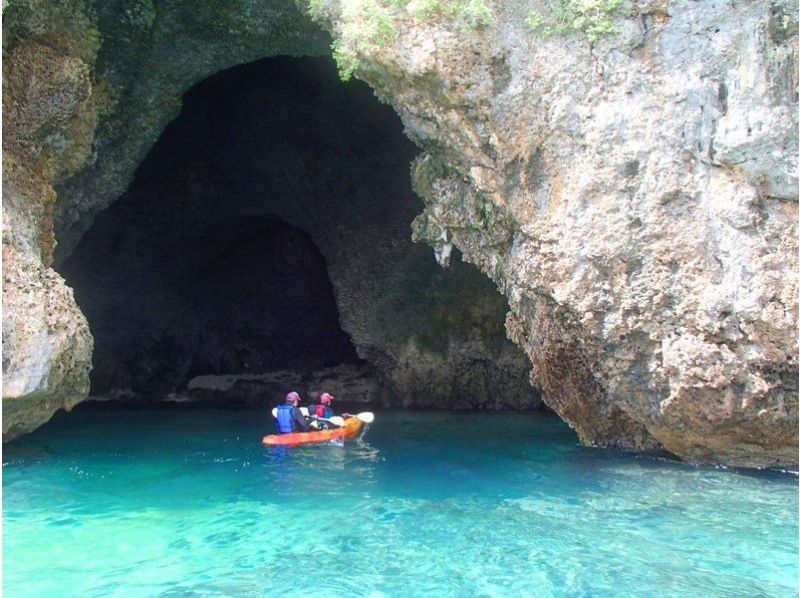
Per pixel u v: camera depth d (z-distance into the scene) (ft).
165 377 54.24
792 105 22.24
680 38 23.75
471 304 46.85
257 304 57.06
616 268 24.00
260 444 32.40
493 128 26.66
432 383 48.49
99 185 34.58
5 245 24.02
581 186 24.54
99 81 31.71
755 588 14.76
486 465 26.78
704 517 19.38
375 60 26.96
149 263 51.31
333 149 46.09
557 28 25.20
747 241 22.40
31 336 23.84
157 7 31.07
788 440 23.18
